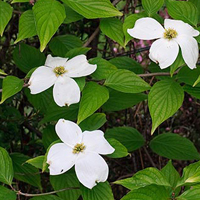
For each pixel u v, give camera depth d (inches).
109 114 46.8
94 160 29.5
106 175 29.4
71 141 30.1
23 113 45.4
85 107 30.8
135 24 31.6
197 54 31.2
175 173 31.4
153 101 31.4
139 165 46.8
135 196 27.8
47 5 30.3
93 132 30.4
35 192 45.2
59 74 31.7
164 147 39.8
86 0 31.2
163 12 47.6
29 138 45.7
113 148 29.8
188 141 39.7
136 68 37.5
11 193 30.5
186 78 33.0
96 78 32.4
